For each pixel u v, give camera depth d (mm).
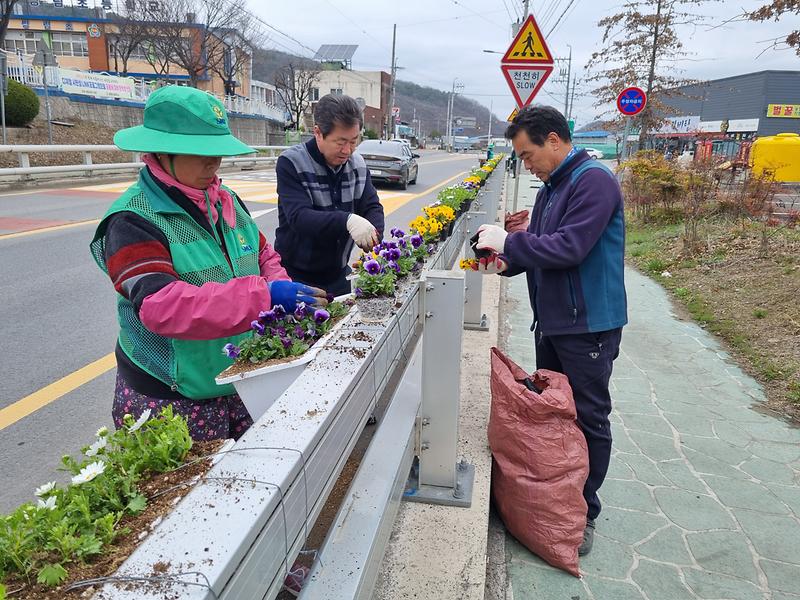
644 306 6684
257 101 36438
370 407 1588
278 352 1665
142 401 1837
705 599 2391
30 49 42531
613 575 2510
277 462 1004
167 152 1600
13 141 16766
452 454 2582
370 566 1449
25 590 814
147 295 1527
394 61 49312
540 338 2869
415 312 2365
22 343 4641
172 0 31859
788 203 10820
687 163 11422
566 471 2443
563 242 2297
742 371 4824
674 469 3369
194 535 831
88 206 11062
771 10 6375
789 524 2895
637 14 15289
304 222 2646
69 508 943
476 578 2162
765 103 31656
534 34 7570
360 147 17719
